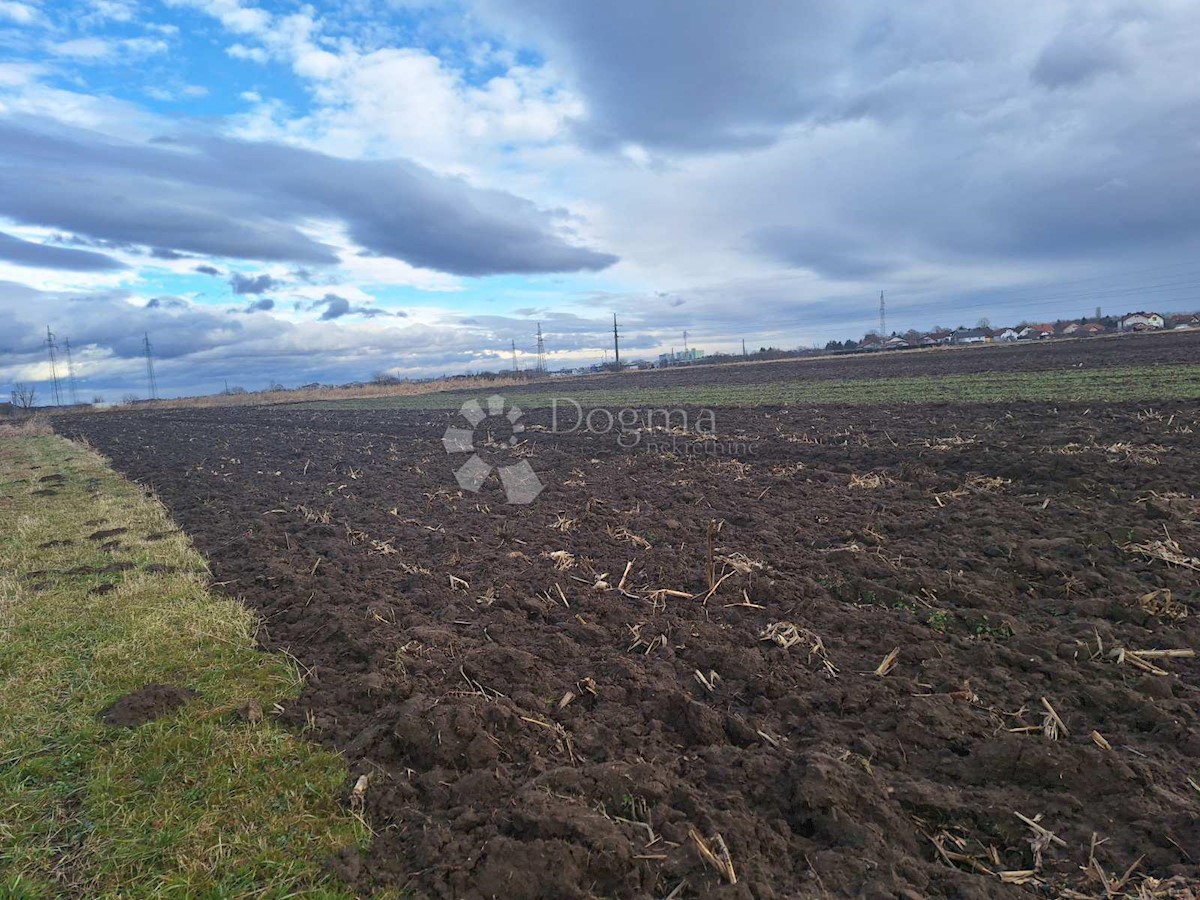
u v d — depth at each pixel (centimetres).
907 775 347
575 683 460
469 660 483
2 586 690
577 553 750
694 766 363
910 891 273
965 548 664
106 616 604
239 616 595
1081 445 1065
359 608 603
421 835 315
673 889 284
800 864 296
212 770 372
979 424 1399
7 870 304
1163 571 562
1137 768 338
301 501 1116
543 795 332
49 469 1616
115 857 310
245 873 298
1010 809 320
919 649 469
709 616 561
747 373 4412
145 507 1090
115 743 399
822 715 403
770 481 1035
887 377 2922
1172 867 282
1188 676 421
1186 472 848
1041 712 388
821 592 586
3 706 447
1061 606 524
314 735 406
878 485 948
